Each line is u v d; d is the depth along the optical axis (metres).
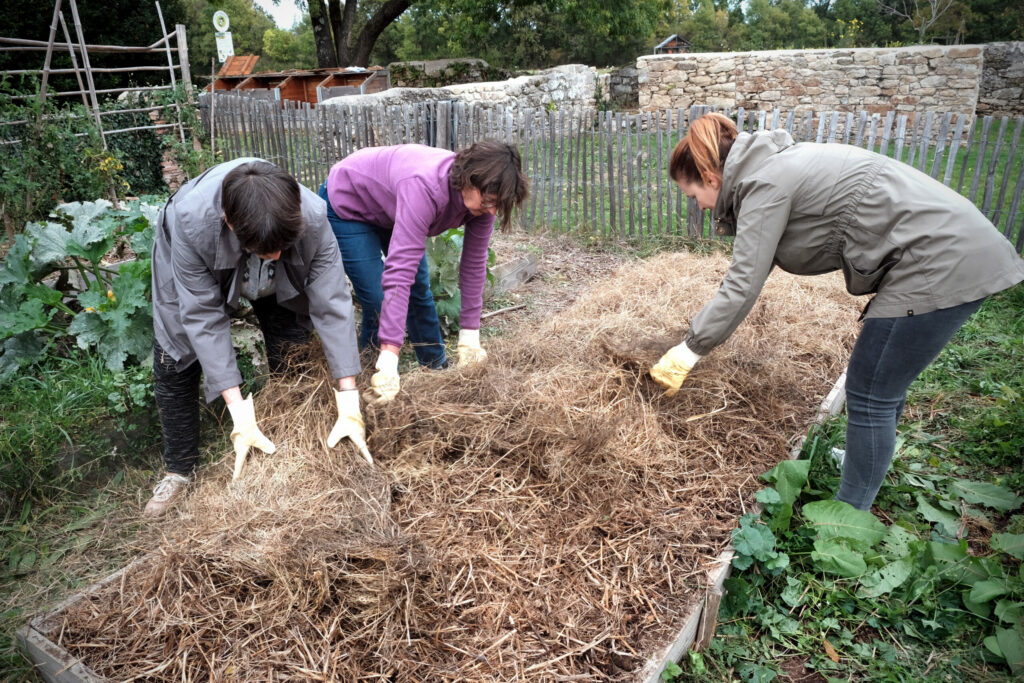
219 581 1.99
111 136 9.01
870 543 2.37
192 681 1.78
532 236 6.77
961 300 2.08
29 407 3.36
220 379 2.35
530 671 1.83
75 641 1.91
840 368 3.52
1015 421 3.23
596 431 2.58
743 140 2.26
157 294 2.45
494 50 25.02
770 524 2.45
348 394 2.49
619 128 6.30
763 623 2.27
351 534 2.07
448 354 4.00
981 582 2.26
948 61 11.07
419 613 1.92
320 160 8.50
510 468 2.47
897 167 2.16
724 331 2.43
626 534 2.30
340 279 2.46
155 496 2.62
